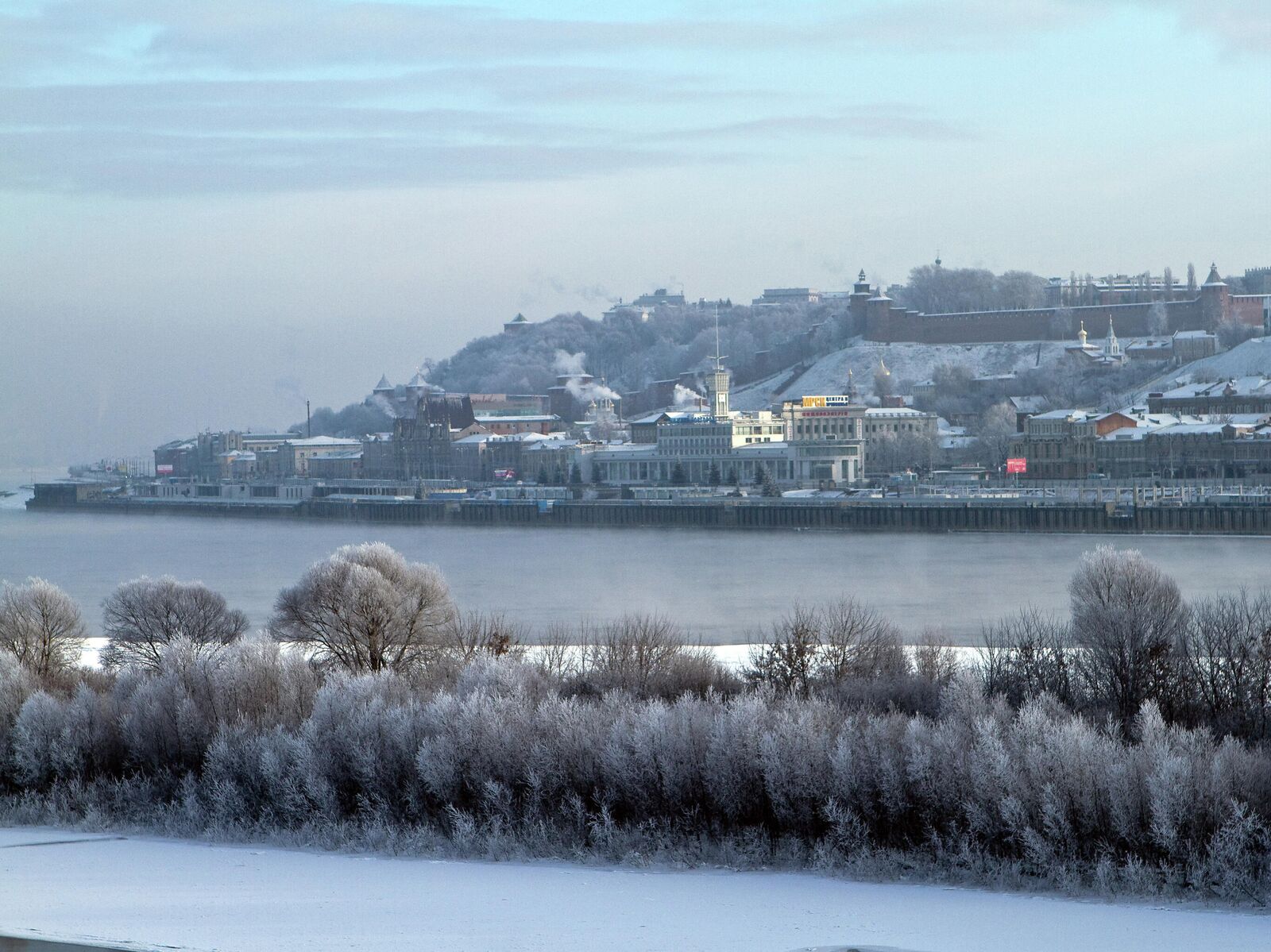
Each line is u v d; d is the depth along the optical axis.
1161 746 82.12
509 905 71.06
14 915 69.62
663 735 91.50
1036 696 118.31
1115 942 62.75
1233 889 72.00
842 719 98.12
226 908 70.56
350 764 99.25
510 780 94.19
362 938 64.06
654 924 66.31
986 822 81.12
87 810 100.94
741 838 86.56
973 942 62.75
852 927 65.62
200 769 106.94
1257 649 123.06
